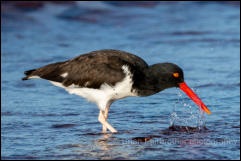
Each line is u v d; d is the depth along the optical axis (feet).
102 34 79.00
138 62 34.14
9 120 36.70
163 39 73.26
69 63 34.83
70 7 95.71
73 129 34.37
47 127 34.86
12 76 52.65
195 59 59.31
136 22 89.30
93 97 34.60
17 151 28.19
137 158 26.45
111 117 37.76
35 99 44.06
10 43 70.28
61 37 75.87
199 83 48.49
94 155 27.20
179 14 96.58
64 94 46.26
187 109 39.93
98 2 101.24
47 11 91.56
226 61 58.08
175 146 29.17
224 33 76.23
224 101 42.11
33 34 77.20
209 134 32.37
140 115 38.32
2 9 87.35
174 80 33.99
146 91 34.24
